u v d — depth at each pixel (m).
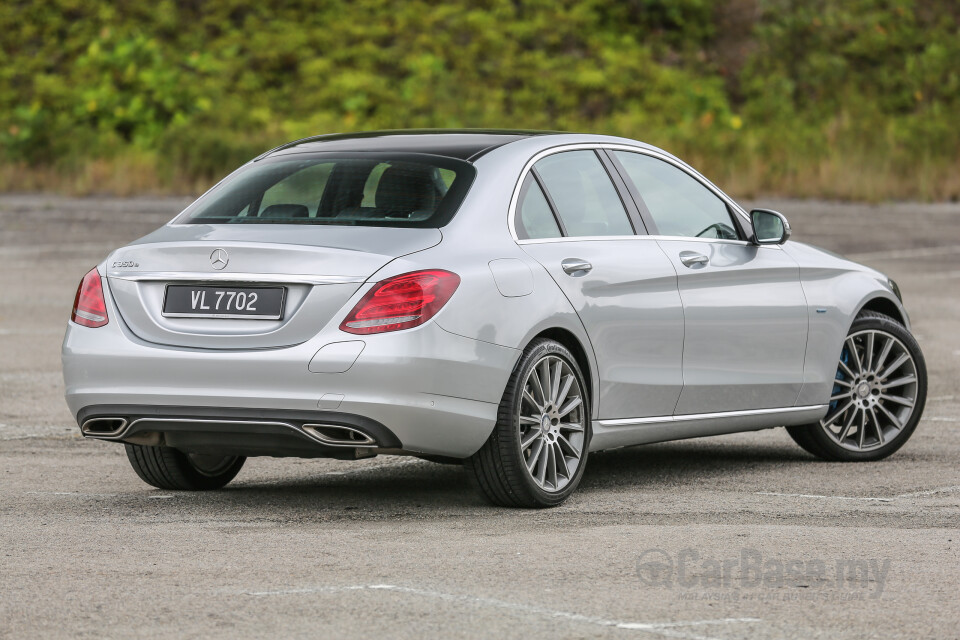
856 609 12.77
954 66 113.38
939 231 67.19
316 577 13.97
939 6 121.56
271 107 106.56
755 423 20.94
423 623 12.24
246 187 18.75
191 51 112.50
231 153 90.88
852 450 22.09
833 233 65.56
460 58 111.56
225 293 16.95
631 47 114.69
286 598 13.11
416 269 16.69
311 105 106.56
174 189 87.88
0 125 96.06
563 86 109.31
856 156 88.38
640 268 19.27
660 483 19.95
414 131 20.12
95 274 17.78
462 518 17.22
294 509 17.91
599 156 19.89
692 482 20.03
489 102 107.38
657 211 20.17
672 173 20.84
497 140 19.20
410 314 16.50
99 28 113.62
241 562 14.66
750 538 15.87
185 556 14.96
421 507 18.03
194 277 17.08
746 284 20.73
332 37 112.94
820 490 19.27
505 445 17.38
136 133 101.38
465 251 17.27
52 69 111.31
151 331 17.19
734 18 121.06
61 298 44.09
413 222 17.47
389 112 104.69
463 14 115.00
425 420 16.62
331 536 16.06
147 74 104.69
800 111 109.19
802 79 112.88
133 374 17.08
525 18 116.50
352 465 21.69
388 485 19.84
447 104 104.94
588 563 14.56
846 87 110.81
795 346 21.31
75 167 90.25
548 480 18.08
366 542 15.70
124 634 11.92
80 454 22.16
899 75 113.50
